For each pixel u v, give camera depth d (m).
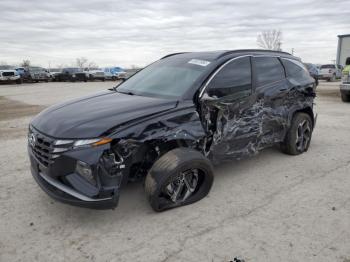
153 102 3.55
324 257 2.72
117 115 3.24
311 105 5.46
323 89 19.98
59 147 3.01
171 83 4.00
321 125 7.87
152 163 3.59
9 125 8.55
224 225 3.21
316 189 4.05
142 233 3.09
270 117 4.61
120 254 2.79
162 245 2.90
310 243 2.91
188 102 3.61
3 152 5.76
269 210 3.51
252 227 3.17
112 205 3.06
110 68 41.91
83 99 4.04
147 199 3.41
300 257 2.72
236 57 4.25
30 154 3.48
